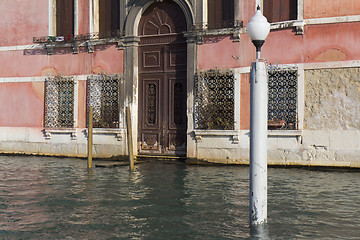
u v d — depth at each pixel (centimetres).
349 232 581
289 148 1120
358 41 1063
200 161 1227
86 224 636
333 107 1084
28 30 1484
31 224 636
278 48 1143
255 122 590
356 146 1062
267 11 1175
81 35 1403
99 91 1377
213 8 1243
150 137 1344
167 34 1317
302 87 1112
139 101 1355
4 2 1519
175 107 1313
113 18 1381
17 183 941
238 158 1188
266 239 557
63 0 1456
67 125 1428
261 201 606
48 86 1447
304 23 1110
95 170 1124
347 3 1073
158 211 704
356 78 1065
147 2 1322
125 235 586
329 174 1012
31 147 1473
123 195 820
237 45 1195
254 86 587
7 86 1510
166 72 1323
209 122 1221
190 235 581
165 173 1068
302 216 658
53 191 857
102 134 1366
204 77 1232
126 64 1346
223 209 712
